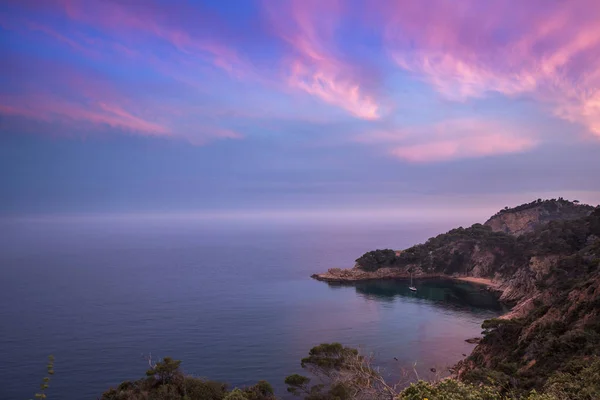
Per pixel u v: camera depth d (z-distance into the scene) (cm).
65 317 13112
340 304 14588
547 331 5150
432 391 2080
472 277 18362
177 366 5025
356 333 10738
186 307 14525
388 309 13588
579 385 2519
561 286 8962
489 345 6444
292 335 10744
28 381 7862
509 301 14062
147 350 9675
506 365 4447
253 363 8588
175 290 18038
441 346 9400
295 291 17375
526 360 4800
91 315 13388
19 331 11425
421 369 7756
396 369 7788
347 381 4828
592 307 5034
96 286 19262
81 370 8400
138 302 15488
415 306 13950
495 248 18488
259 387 5384
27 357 9219
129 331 11369
